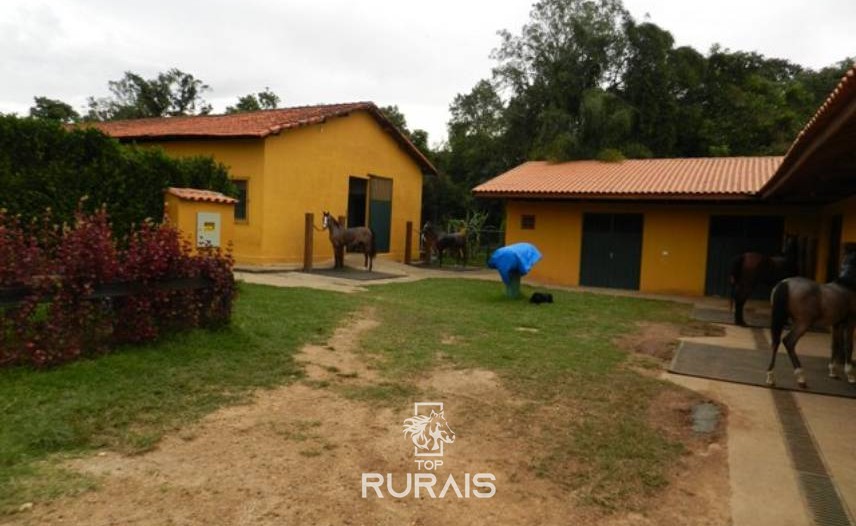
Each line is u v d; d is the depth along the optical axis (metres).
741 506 3.26
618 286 15.11
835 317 5.74
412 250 20.36
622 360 6.70
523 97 26.41
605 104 23.25
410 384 5.30
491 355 6.52
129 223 9.05
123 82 37.66
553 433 4.27
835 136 5.68
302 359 5.90
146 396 4.45
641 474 3.62
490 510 3.09
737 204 13.56
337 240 14.73
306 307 8.54
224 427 4.02
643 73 24.45
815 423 4.71
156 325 5.84
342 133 16.53
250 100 35.44
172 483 3.17
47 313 4.97
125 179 9.02
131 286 5.54
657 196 13.37
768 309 11.91
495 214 28.22
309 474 3.39
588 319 9.49
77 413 4.00
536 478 3.51
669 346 7.59
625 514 3.12
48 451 3.46
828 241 12.02
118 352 5.34
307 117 15.09
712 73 26.38
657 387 5.61
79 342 5.13
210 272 6.30
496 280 15.38
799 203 12.79
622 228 15.04
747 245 13.66
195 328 6.17
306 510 2.97
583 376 5.86
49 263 5.13
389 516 2.96
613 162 18.11
